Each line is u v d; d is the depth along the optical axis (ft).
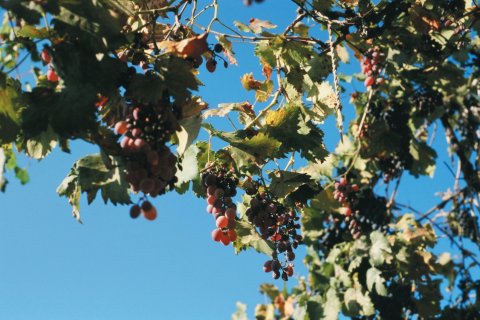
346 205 8.47
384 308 8.37
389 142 8.75
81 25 3.73
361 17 6.04
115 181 3.91
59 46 3.71
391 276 8.49
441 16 6.49
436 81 8.26
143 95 3.79
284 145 5.31
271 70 5.91
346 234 8.91
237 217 5.52
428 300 8.44
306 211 9.19
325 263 8.94
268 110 5.61
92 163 4.02
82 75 3.71
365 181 9.02
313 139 5.37
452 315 8.86
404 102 8.77
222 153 5.03
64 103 3.72
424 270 8.36
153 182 3.79
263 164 5.12
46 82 4.11
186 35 4.99
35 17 3.67
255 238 5.27
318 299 8.80
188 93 3.90
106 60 3.78
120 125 3.82
